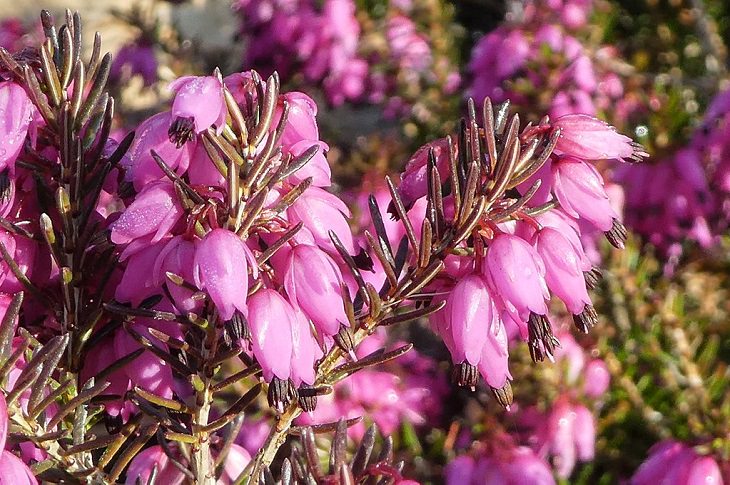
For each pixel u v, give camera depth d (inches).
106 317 4.5
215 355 4.2
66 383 4.1
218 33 19.1
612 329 9.1
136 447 4.3
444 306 4.3
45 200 4.3
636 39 14.5
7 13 17.6
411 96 12.4
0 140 4.1
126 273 4.1
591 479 8.7
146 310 4.1
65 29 4.3
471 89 10.3
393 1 12.3
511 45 10.0
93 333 4.4
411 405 8.6
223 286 3.8
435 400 9.1
